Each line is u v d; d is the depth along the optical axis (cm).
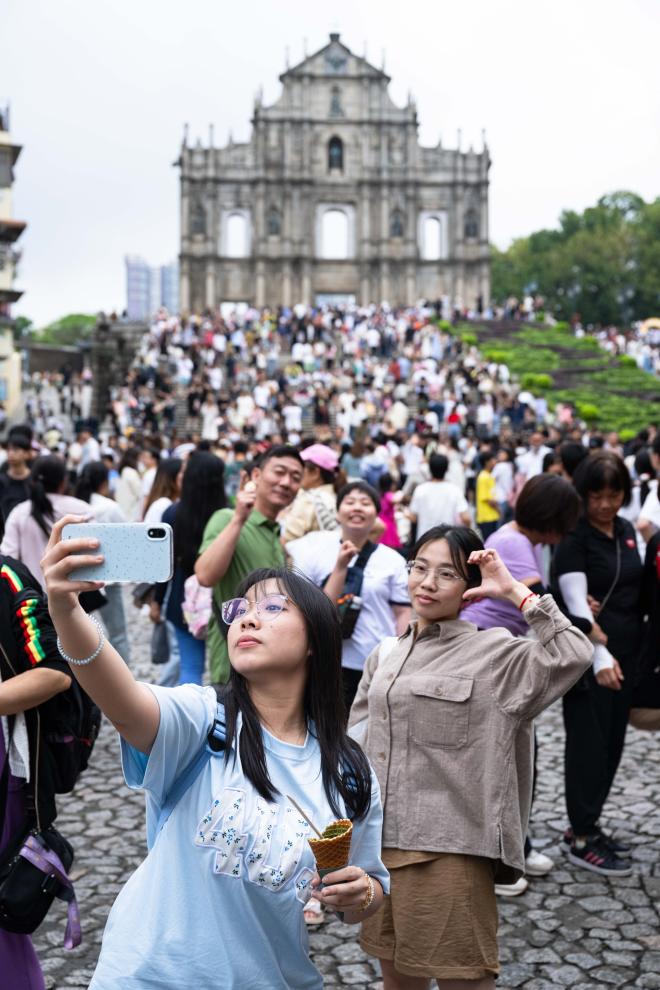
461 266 8794
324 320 6644
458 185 8781
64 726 425
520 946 595
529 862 694
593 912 637
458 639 474
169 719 312
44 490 884
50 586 288
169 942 304
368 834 338
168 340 6200
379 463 2128
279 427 3962
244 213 8750
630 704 734
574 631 439
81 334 15188
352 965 578
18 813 423
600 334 7438
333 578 655
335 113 8712
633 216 12800
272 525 732
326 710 333
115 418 4584
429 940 433
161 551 290
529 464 2103
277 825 312
